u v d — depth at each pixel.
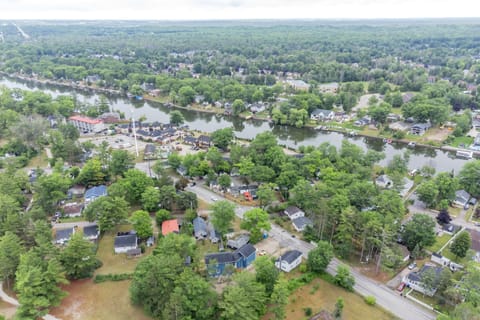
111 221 107.62
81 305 83.69
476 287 79.69
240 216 120.12
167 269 78.94
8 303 83.75
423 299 86.69
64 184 124.88
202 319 75.62
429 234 100.44
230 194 133.88
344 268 90.25
